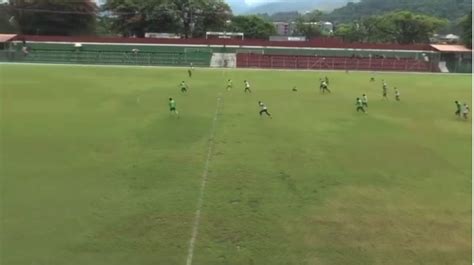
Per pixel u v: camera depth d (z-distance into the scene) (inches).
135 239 645.3
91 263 582.9
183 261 593.3
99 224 685.9
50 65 2957.7
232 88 2071.9
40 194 788.0
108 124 1298.0
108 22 4601.4
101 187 827.4
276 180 885.8
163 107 1562.5
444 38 5344.5
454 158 1059.3
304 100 1795.0
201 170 929.5
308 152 1075.3
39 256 594.2
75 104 1582.2
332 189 848.9
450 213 754.2
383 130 1327.5
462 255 624.1
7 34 3769.7
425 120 1494.8
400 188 863.1
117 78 2346.2
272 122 1376.7
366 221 719.1
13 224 676.1
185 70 2878.9
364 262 603.5
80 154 1014.4
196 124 1322.6
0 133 1169.4
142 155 1018.7
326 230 686.5
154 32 4286.4
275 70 3097.9
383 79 2704.2
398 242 655.8
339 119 1459.2
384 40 5128.0
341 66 3415.4
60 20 4116.6
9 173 882.8
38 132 1188.5
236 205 764.0
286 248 631.8
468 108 1712.6
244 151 1066.7
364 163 1007.6
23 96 1715.1
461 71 3408.0
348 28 5940.0
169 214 723.4
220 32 4522.6
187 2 4357.8
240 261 597.0
